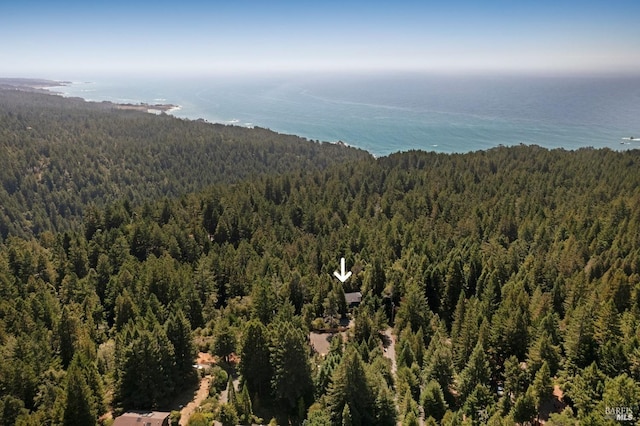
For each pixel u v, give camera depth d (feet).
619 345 181.68
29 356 206.49
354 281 323.37
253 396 194.80
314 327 266.98
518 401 168.96
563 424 158.81
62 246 392.06
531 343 209.77
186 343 206.39
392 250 373.20
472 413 173.37
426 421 167.63
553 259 334.03
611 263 315.78
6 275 323.16
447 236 416.67
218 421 174.81
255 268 345.31
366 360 213.25
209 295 316.40
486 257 344.69
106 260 342.03
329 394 175.01
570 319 223.92
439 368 192.75
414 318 253.85
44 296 286.66
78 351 208.64
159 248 394.11
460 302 257.96
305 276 317.63
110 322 300.81
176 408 187.93
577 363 191.21
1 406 174.29
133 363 187.01
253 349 193.77
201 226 456.04
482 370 189.16
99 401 180.55
